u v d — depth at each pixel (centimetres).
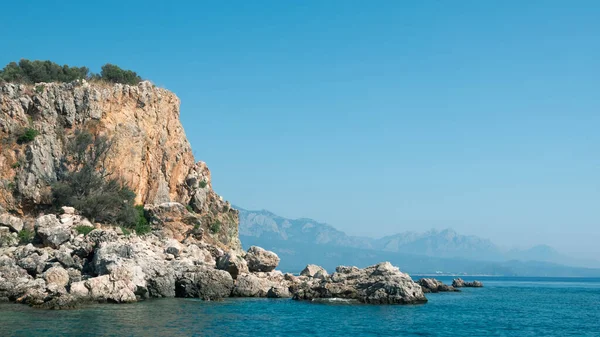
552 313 7075
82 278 6088
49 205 7631
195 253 7444
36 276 6050
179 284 6569
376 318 5588
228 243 9694
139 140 8712
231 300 6588
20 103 7988
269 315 5491
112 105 8619
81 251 6488
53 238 6619
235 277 7369
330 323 5153
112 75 9912
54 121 8150
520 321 6050
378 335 4672
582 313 7162
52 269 5884
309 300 6831
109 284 5775
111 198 7719
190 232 8362
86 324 4431
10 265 6150
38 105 8081
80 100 8325
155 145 9119
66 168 7950
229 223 9975
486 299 9181
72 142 7956
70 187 7588
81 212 7494
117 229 7369
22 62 9200
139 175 8700
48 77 9256
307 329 4794
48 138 7912
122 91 8806
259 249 8256
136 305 5641
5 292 5538
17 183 7525
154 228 8131
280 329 4738
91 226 7125
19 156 7681
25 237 7062
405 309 6438
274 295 7081
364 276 7238
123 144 8438
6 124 7775
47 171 7756
